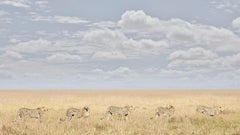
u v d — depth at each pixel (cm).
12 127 2164
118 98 7012
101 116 3108
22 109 2922
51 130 2062
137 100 6188
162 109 3058
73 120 2647
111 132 2134
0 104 4709
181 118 2809
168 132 2122
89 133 2055
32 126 2212
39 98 6844
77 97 7512
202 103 5209
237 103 5200
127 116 3038
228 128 2309
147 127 2277
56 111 3678
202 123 2572
